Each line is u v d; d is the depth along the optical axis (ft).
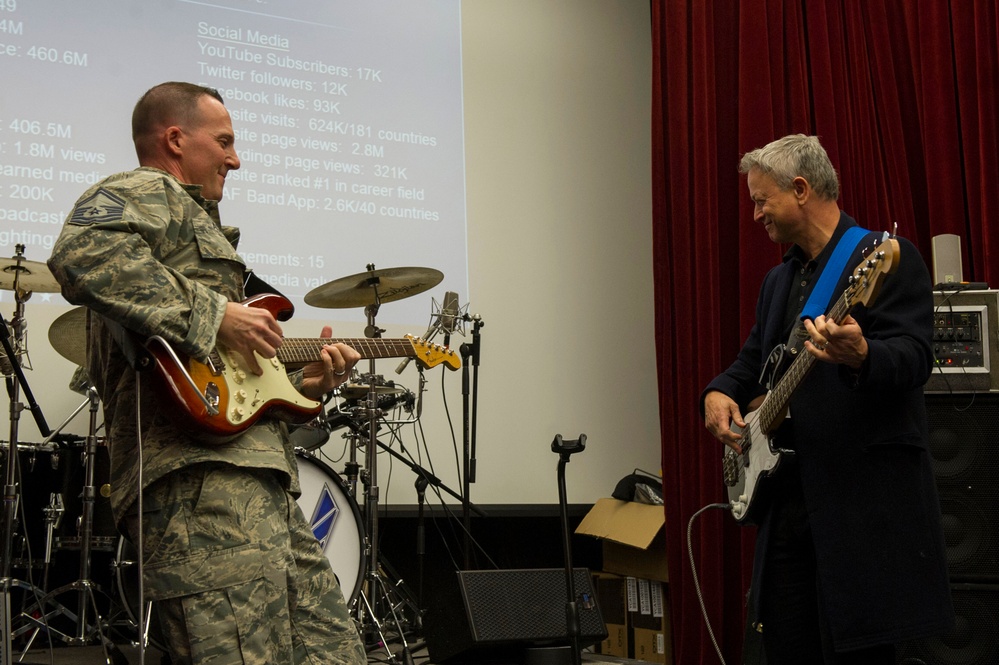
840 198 13.17
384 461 14.40
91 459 10.86
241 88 14.25
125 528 5.20
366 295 12.20
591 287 16.44
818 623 6.47
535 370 15.72
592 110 17.07
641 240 17.04
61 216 12.91
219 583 4.91
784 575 6.61
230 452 5.12
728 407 7.42
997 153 12.25
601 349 16.31
